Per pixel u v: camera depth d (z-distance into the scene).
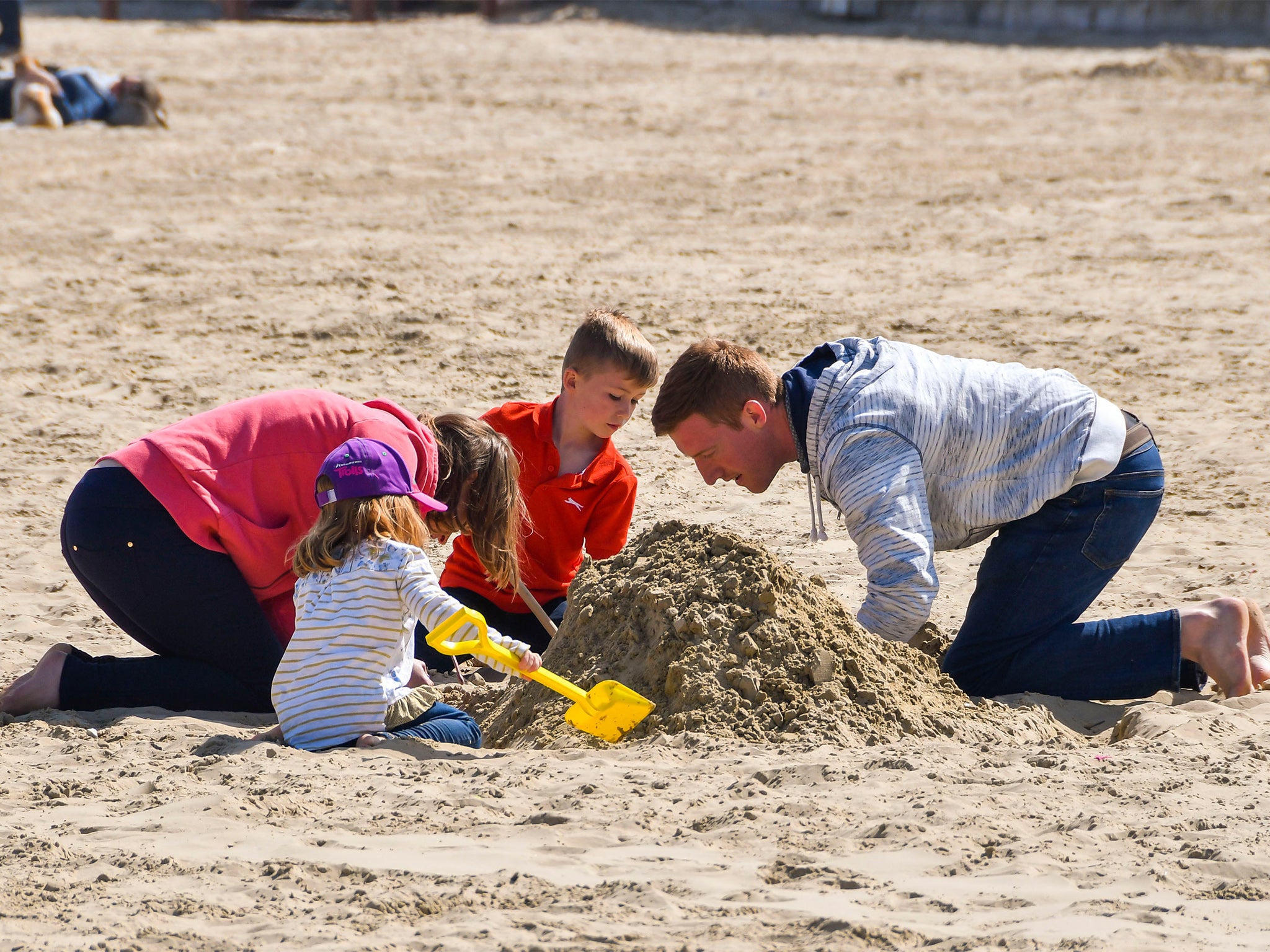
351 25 130.88
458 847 12.27
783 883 11.52
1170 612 17.67
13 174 62.91
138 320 41.62
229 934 10.61
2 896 11.29
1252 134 74.50
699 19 129.38
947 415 16.59
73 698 17.22
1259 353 37.78
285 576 17.30
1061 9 123.88
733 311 42.41
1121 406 33.50
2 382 35.41
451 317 41.50
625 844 12.36
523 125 77.50
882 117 81.19
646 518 26.19
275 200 58.59
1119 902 10.99
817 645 15.87
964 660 17.80
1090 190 60.81
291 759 14.77
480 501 17.86
